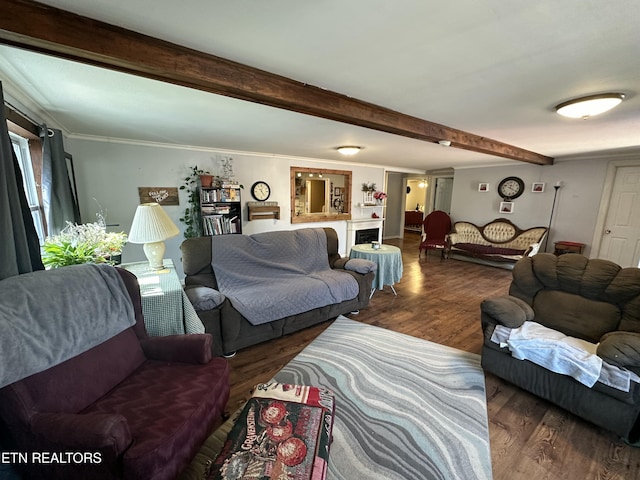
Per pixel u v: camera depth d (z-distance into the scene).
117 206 3.70
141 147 3.77
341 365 2.24
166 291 1.89
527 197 5.54
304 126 2.83
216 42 1.32
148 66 1.30
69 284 1.36
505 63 1.48
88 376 1.30
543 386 1.84
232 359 2.36
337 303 3.02
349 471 1.38
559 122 2.62
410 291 4.08
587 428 1.68
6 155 1.31
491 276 4.86
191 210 4.23
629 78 1.64
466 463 1.43
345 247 6.47
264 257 3.10
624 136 3.19
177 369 1.53
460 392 1.95
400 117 2.42
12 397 1.04
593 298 2.10
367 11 1.06
